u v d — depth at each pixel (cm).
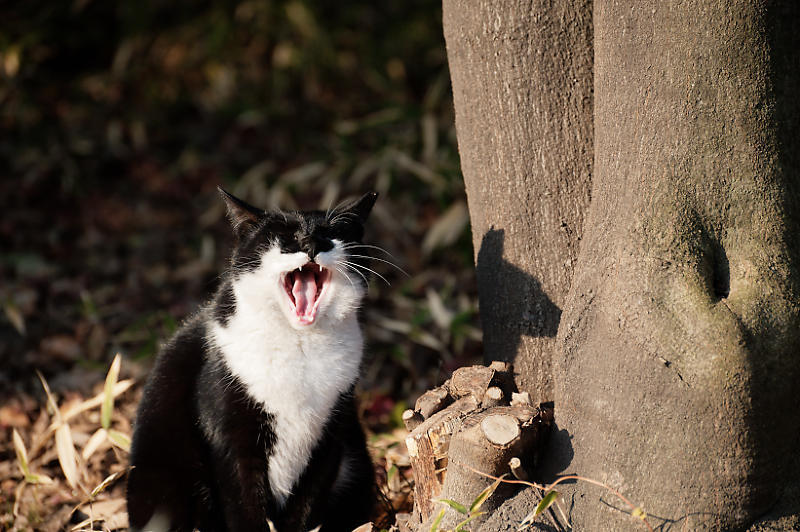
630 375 152
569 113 164
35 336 228
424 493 161
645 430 151
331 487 173
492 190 168
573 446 157
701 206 151
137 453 171
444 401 162
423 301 238
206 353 171
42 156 312
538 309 168
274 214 175
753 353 148
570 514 155
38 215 286
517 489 157
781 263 150
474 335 220
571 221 166
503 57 164
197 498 172
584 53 163
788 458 151
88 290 245
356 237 177
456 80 169
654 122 152
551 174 165
